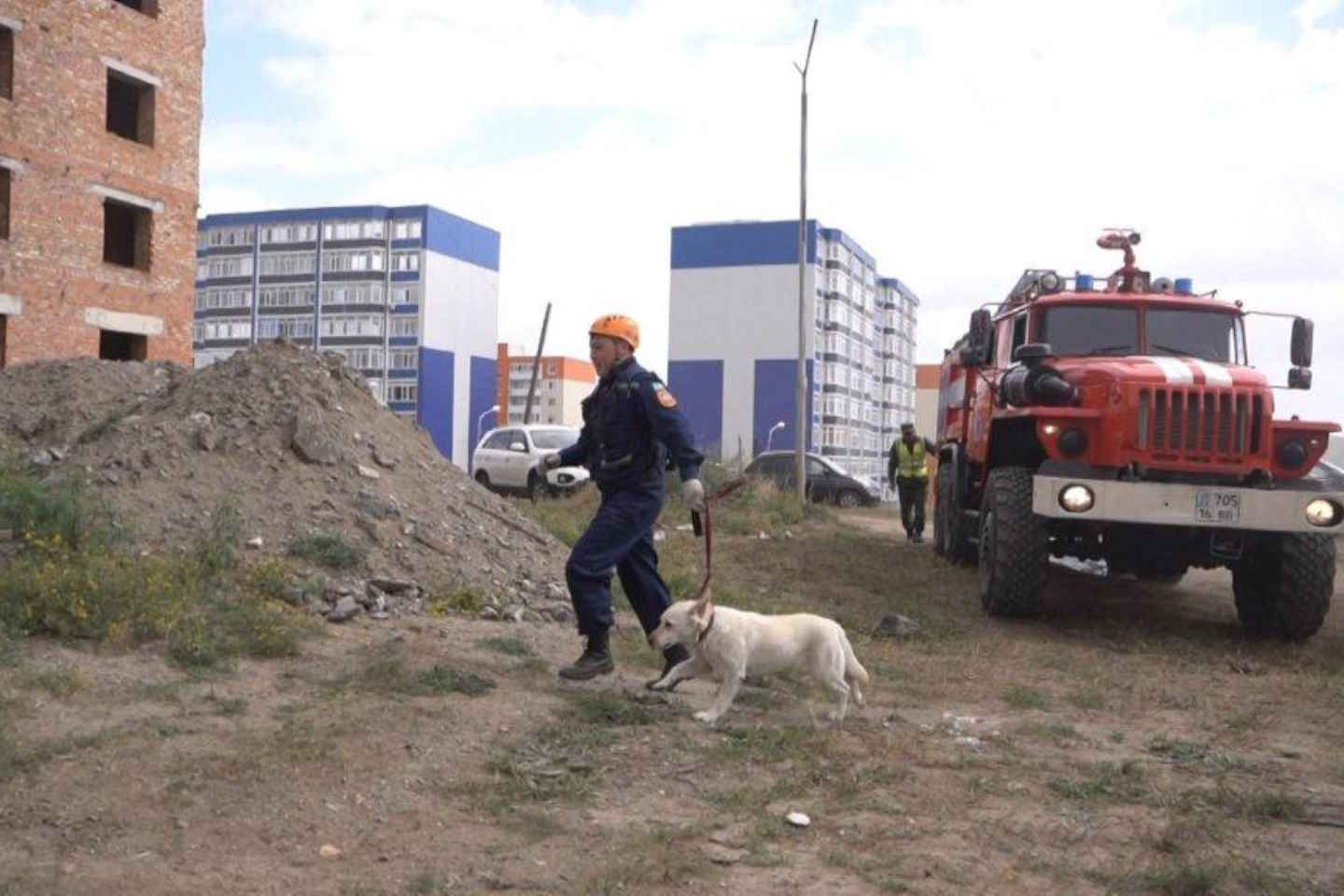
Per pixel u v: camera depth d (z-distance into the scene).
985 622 8.81
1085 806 4.23
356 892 3.13
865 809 4.07
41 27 23.12
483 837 3.61
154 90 25.77
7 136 22.55
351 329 90.19
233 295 93.94
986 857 3.64
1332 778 4.80
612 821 3.80
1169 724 5.77
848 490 26.59
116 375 12.27
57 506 6.83
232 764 4.01
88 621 5.62
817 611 8.74
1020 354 9.02
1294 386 9.47
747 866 3.48
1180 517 8.03
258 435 8.66
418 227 89.56
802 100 22.06
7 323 22.78
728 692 5.19
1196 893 3.39
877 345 105.69
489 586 7.89
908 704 5.95
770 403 85.50
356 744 4.38
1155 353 9.66
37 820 3.48
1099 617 9.38
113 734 4.27
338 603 6.87
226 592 6.59
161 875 3.18
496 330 98.44
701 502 5.27
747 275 86.12
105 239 26.61
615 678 5.97
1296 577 8.24
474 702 5.17
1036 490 8.16
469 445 94.69
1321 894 3.39
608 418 5.54
